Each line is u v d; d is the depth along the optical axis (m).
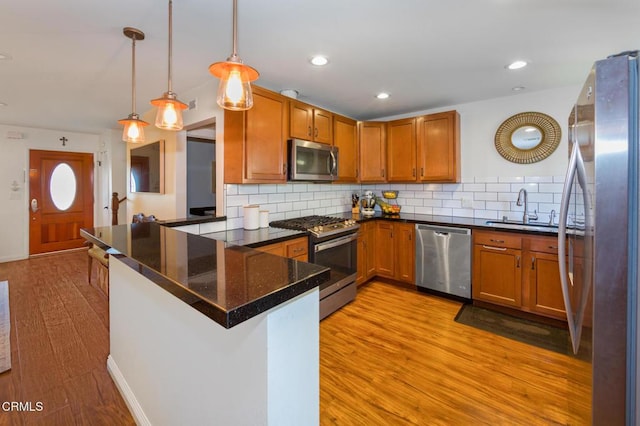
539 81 2.80
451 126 3.37
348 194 4.34
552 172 3.05
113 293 1.88
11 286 3.60
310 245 2.69
